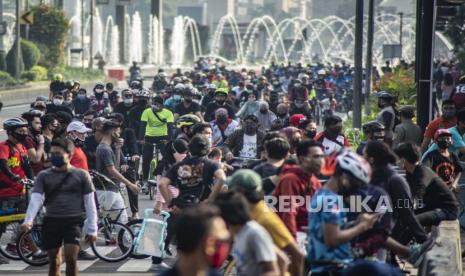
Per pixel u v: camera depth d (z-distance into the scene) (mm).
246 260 15734
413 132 35312
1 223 29672
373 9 70188
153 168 44875
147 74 167750
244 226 15812
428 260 21953
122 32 180000
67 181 23188
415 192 24594
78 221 23297
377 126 29188
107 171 31266
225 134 41156
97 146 33656
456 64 95625
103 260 30250
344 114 98312
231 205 15758
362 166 18109
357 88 64562
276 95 58844
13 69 118188
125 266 29344
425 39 35938
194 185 25797
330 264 18031
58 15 135750
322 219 17812
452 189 29672
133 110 48469
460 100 41094
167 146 31391
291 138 31312
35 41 135375
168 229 29000
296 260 18438
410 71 77812
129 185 31344
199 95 58938
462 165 32031
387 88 62969
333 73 108375
